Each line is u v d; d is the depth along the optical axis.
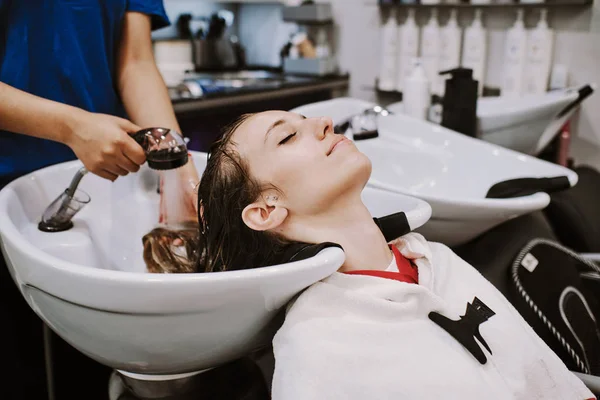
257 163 0.77
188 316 0.64
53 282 0.67
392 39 2.15
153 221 1.09
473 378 0.69
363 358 0.66
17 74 1.08
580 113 1.93
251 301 0.64
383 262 0.80
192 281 0.61
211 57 2.49
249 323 0.68
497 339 0.77
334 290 0.71
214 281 0.61
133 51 1.23
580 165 1.91
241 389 0.93
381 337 0.69
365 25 2.31
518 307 1.06
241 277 0.62
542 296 1.09
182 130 1.85
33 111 0.91
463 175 1.37
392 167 1.42
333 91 2.46
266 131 0.77
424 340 0.71
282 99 2.19
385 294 0.73
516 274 1.09
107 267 1.00
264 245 0.78
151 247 0.99
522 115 1.56
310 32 2.47
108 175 0.94
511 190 1.14
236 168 0.77
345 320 0.69
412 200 0.91
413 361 0.68
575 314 1.09
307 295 0.70
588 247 1.55
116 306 0.63
